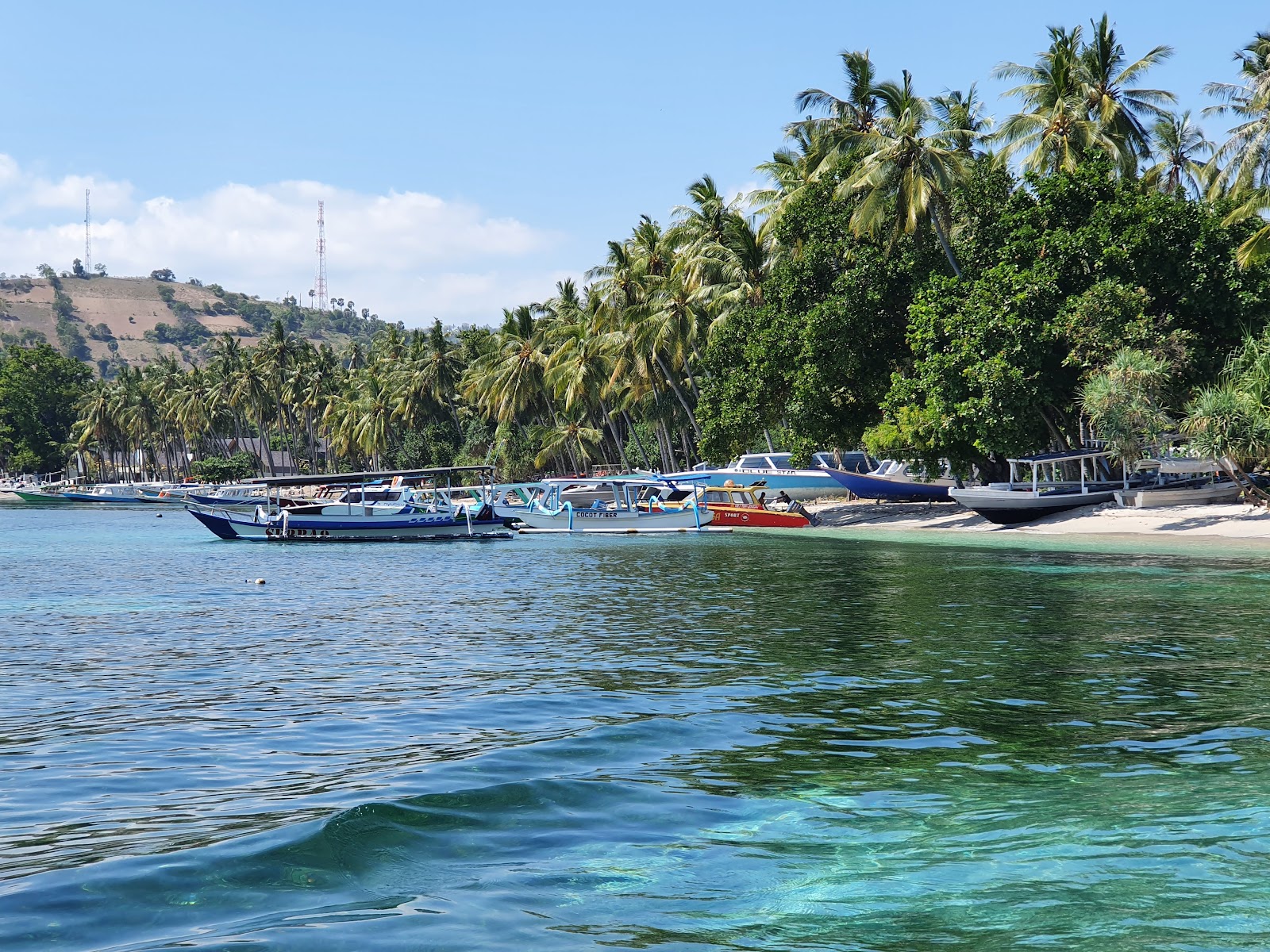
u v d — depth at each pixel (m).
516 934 5.22
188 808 7.57
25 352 162.75
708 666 13.50
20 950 5.02
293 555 38.91
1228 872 6.02
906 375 44.66
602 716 10.57
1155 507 38.72
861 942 5.12
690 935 5.22
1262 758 8.59
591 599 21.91
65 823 7.22
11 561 36.44
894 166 40.16
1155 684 11.86
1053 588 22.06
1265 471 37.16
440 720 10.55
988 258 40.28
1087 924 5.31
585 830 6.89
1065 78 43.00
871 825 6.98
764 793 7.74
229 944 5.08
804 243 46.75
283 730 10.23
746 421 48.56
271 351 131.12
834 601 20.67
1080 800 7.50
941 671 12.87
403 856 6.38
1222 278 36.75
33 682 13.09
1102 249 36.53
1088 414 37.97
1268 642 14.80
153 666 14.23
